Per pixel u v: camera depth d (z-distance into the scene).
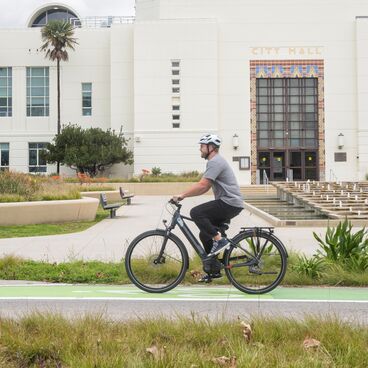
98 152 55.31
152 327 6.16
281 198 40.75
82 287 10.01
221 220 8.82
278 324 6.21
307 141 58.84
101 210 30.77
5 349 5.54
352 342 5.51
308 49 58.84
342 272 10.22
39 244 16.02
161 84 58.19
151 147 57.94
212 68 58.00
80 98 61.50
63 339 5.67
